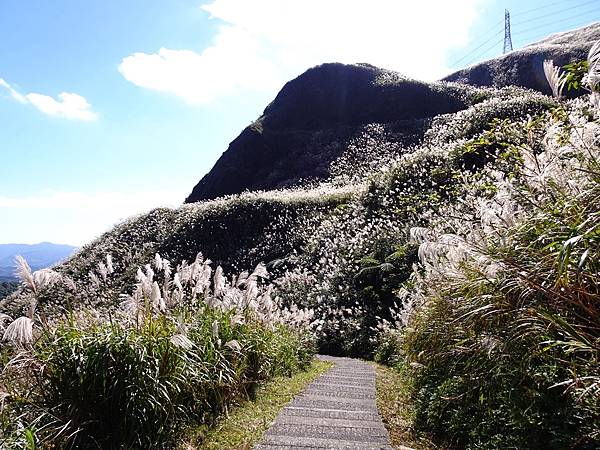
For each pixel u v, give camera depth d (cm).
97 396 423
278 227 2806
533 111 2492
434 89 4941
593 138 348
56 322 505
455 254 439
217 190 5119
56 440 390
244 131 5625
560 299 300
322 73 5947
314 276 1970
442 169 2055
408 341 674
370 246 1895
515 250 351
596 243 260
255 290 743
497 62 5406
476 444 380
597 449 276
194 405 491
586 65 333
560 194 350
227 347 602
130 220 3497
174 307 618
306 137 5156
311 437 435
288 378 780
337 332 1577
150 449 411
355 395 646
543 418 318
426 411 491
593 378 264
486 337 355
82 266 2897
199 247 2866
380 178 2494
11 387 427
